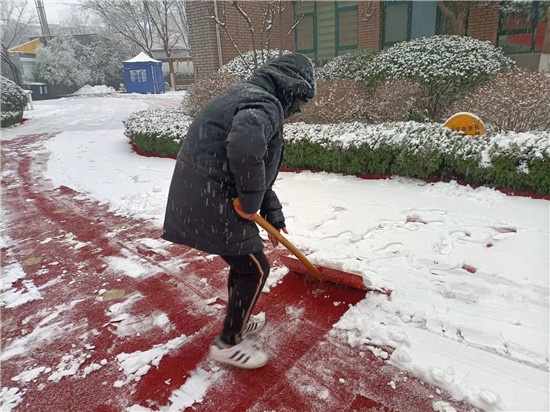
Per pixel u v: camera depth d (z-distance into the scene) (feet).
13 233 12.51
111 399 5.66
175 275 9.21
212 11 31.40
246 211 5.11
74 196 16.11
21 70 92.73
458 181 13.53
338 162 15.69
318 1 36.24
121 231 12.16
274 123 5.00
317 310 7.42
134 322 7.47
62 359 6.56
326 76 26.91
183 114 27.04
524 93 15.58
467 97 19.51
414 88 20.61
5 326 7.57
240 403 5.46
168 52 87.20
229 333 6.02
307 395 5.51
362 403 5.32
